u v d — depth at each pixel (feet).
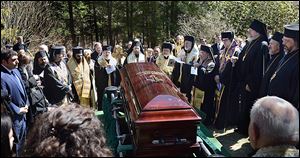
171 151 9.95
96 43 27.78
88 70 23.06
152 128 9.77
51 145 6.01
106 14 85.35
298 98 12.47
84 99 22.77
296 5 44.14
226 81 18.66
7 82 14.32
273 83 13.76
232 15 46.70
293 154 6.47
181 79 20.68
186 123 9.87
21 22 49.47
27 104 15.48
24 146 6.57
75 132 6.19
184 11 78.69
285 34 13.30
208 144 11.33
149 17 87.45
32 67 21.85
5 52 14.48
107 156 6.25
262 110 6.70
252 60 17.28
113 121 13.80
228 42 19.39
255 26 17.37
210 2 67.31
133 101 11.65
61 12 77.15
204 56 20.48
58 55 20.34
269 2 42.96
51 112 6.59
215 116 19.74
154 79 12.52
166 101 10.27
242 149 17.19
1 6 48.80
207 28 49.21
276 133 6.49
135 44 24.66
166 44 23.04
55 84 19.47
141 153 9.82
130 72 14.60
